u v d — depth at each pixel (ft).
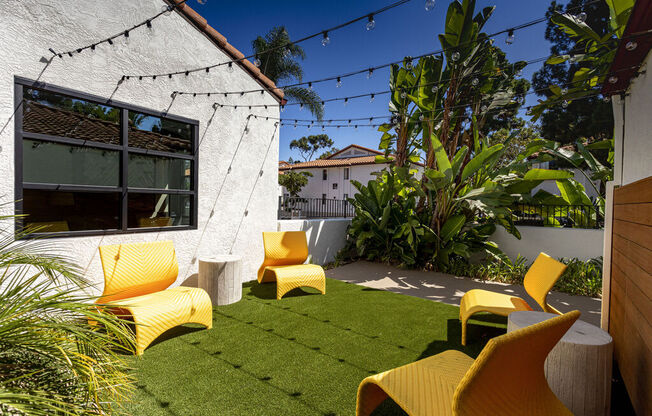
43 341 4.61
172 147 15.44
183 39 15.56
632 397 7.33
